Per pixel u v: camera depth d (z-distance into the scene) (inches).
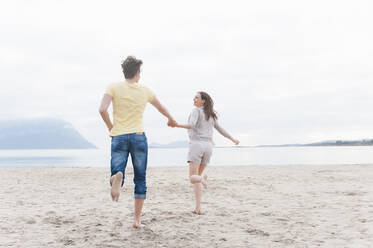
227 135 194.2
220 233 142.9
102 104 126.1
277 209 198.1
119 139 128.6
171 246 123.0
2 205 215.5
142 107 133.6
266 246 124.7
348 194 254.2
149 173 460.1
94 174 457.4
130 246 122.3
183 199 238.5
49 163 1346.0
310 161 1251.8
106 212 188.9
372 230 145.9
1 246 123.3
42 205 215.5
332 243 128.3
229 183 332.8
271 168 552.1
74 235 137.6
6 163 1428.4
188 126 178.1
